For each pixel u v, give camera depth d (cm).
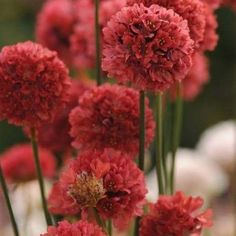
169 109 62
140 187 32
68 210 34
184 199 34
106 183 32
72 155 44
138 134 36
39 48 35
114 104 36
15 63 35
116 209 32
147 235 34
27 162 53
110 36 32
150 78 32
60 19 50
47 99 35
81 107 36
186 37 32
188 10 34
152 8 32
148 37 31
